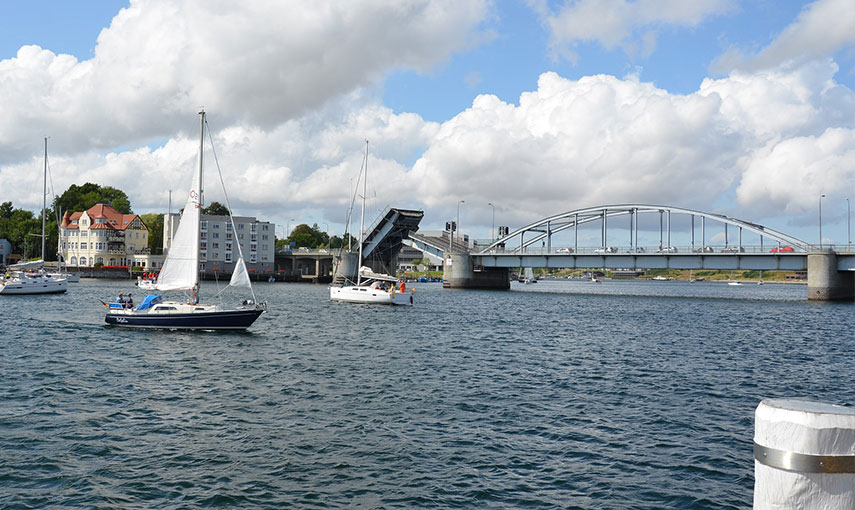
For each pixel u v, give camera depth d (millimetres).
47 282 83562
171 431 18203
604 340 42812
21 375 26031
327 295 99938
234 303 77062
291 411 20781
